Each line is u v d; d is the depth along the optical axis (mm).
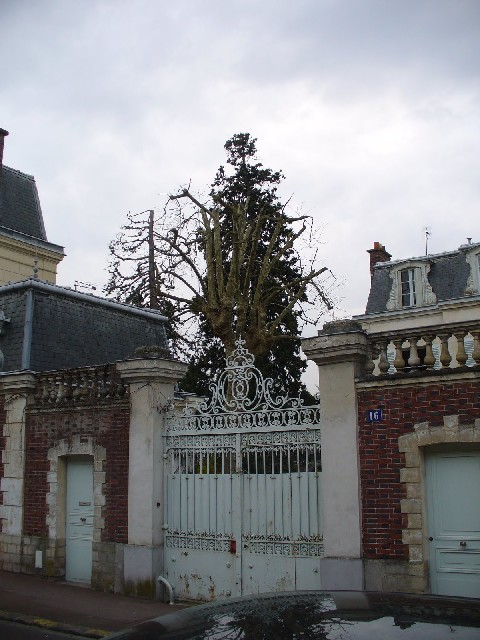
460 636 2602
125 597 10539
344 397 9094
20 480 12789
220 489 10156
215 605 3342
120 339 16031
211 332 23000
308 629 2719
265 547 9617
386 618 2824
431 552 8422
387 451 8727
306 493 9391
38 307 14211
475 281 23453
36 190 24438
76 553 11945
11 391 13148
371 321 24953
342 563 8711
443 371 8414
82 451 11875
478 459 8320
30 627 8891
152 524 10570
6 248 21844
